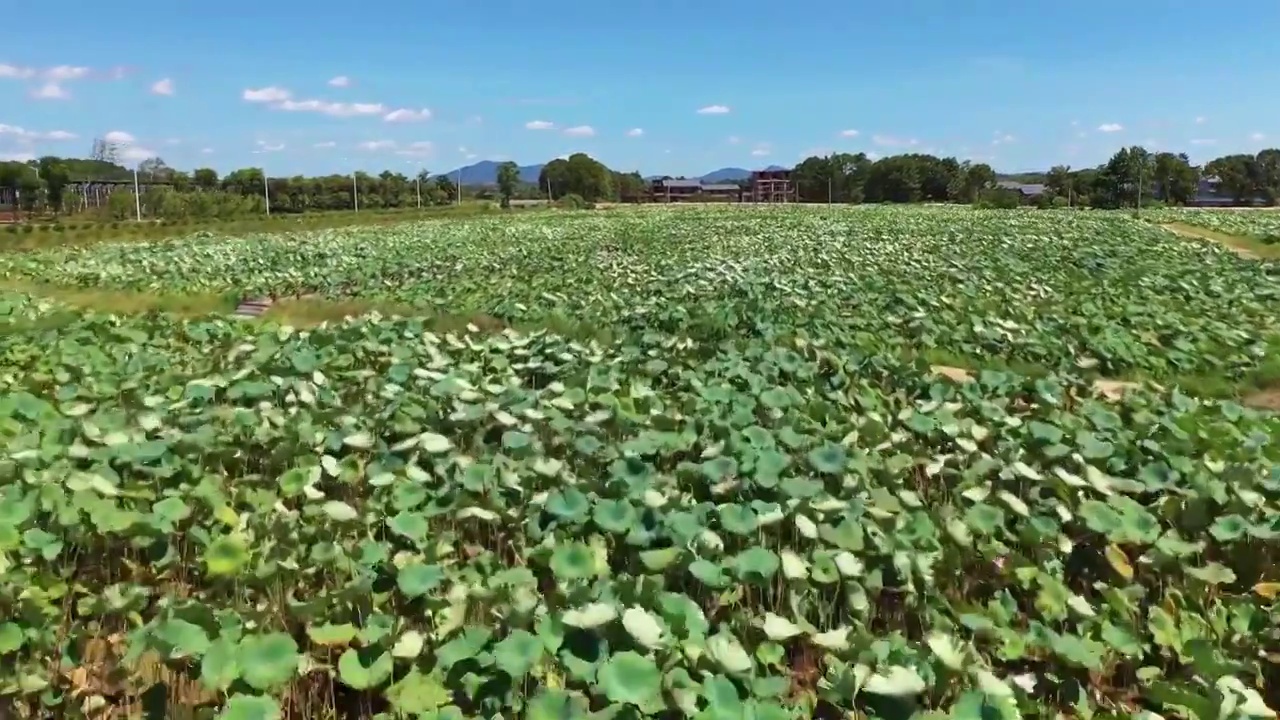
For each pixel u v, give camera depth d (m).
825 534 5.91
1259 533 6.14
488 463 7.34
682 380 10.35
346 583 5.54
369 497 7.09
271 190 80.56
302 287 22.73
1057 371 11.87
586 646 4.63
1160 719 4.43
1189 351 13.31
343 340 12.81
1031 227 39.56
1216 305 17.45
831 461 7.21
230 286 23.22
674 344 12.30
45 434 8.10
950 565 5.82
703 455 7.47
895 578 5.64
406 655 4.68
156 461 7.32
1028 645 5.07
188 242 36.84
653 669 4.34
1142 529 6.26
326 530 6.18
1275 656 5.21
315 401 9.35
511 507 6.61
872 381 10.70
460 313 17.78
